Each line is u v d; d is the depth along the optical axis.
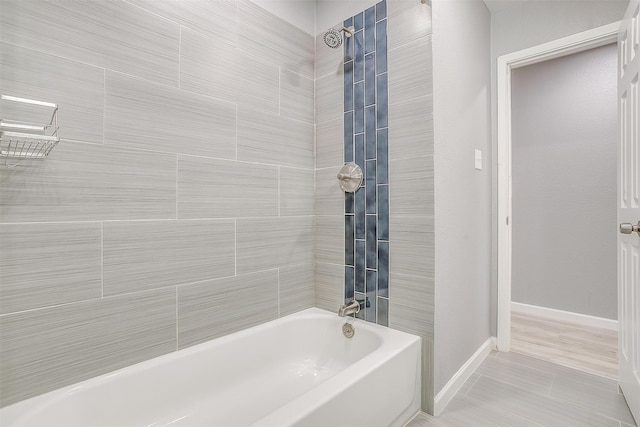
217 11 1.64
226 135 1.67
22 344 1.10
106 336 1.29
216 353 1.58
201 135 1.57
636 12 1.44
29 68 1.10
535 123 3.16
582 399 1.72
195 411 1.46
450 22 1.77
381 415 1.37
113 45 1.29
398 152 1.73
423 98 1.63
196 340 1.57
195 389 1.49
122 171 1.32
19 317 1.10
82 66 1.21
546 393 1.78
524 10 2.21
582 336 2.59
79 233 1.22
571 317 2.97
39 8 1.12
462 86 1.90
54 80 1.15
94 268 1.25
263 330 1.78
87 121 1.23
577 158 2.95
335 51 2.04
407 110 1.69
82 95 1.21
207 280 1.61
